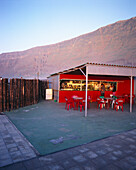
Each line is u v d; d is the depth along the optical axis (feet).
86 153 11.14
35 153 11.07
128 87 44.47
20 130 16.90
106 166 9.43
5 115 24.41
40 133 15.88
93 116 24.59
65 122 20.58
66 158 10.36
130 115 25.79
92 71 24.61
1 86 26.61
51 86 52.60
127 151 11.55
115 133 16.03
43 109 30.58
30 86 35.81
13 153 11.01
